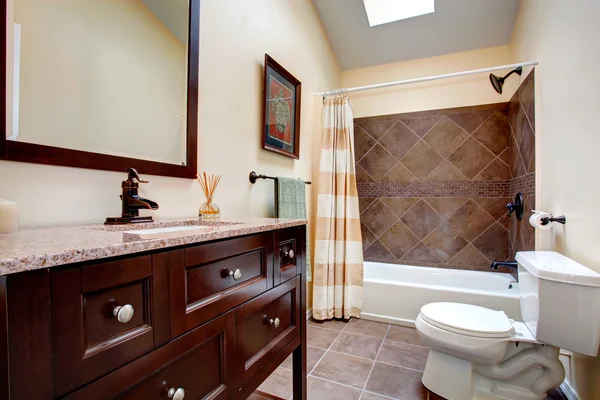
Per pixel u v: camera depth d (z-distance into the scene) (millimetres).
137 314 598
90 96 977
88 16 980
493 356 1385
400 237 3084
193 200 1341
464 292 2279
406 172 3066
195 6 1333
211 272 784
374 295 2533
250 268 941
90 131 974
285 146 2115
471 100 2850
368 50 3045
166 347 651
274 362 1062
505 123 2742
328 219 2516
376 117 3184
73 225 918
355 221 2590
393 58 3080
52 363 463
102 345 531
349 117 2621
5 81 775
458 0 2465
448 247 2918
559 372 1375
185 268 700
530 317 1431
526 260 1452
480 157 2818
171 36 1249
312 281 2600
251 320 949
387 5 2699
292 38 2281
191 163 1315
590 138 1337
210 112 1445
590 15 1325
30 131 824
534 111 2049
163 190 1205
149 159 1157
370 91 3213
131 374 580
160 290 639
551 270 1273
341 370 1753
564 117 1607
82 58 960
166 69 1228
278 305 1103
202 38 1396
